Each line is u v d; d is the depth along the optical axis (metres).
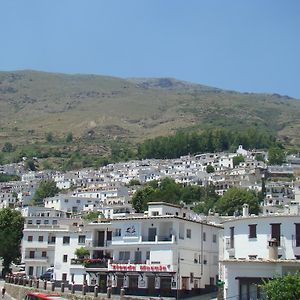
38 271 132.62
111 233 106.44
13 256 137.88
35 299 76.31
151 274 92.94
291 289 49.47
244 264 63.66
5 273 137.25
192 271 95.06
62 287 92.94
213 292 97.50
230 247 77.69
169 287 91.50
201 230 98.94
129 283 95.44
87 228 109.62
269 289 51.03
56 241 114.25
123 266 95.50
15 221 141.25
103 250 105.62
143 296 91.81
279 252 71.06
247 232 75.00
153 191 184.12
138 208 181.00
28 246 134.62
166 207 104.56
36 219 168.00
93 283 99.75
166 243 93.12
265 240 72.88
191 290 93.81
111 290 92.56
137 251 96.75
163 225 95.31
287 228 71.69
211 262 99.94
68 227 132.25
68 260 112.12
